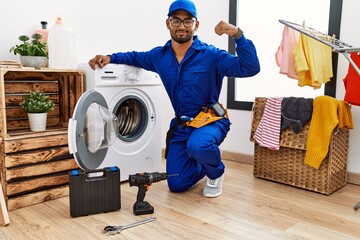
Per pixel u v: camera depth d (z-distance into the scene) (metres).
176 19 1.88
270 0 2.69
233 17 2.84
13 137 1.70
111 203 1.69
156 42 2.95
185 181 1.99
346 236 1.45
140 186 1.68
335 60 2.27
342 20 2.25
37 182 1.80
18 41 2.09
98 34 2.51
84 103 1.67
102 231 1.47
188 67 1.97
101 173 1.93
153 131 2.34
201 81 1.97
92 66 1.94
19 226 1.52
